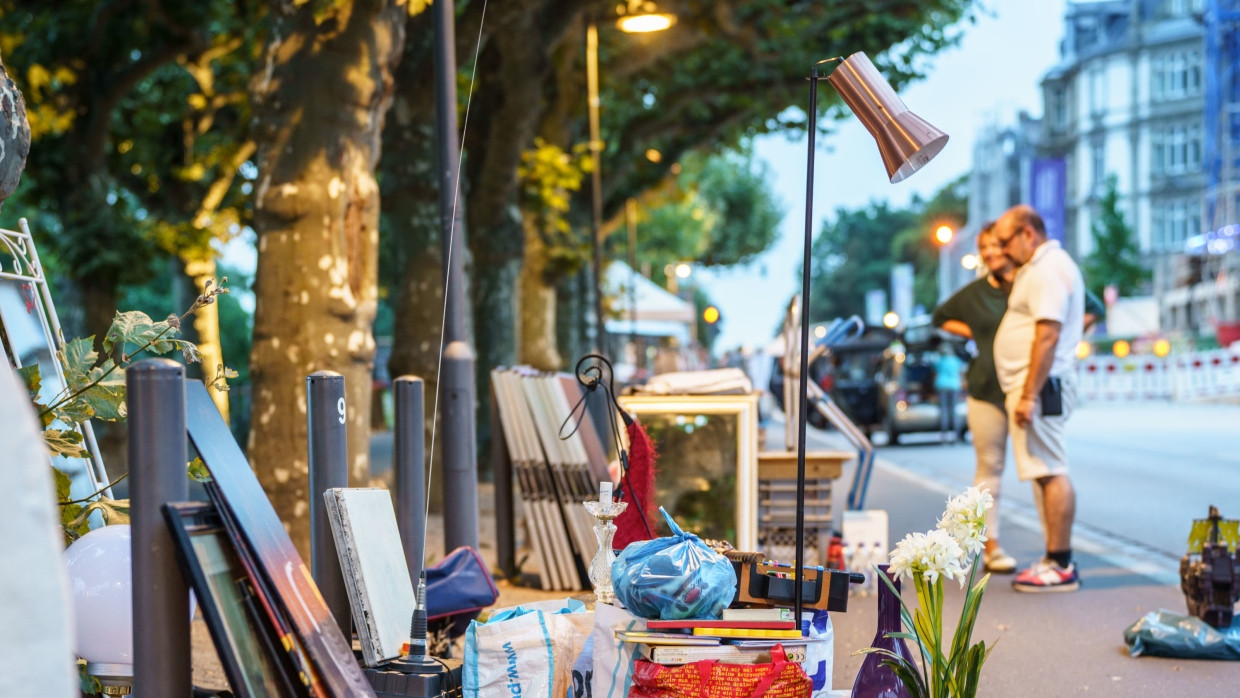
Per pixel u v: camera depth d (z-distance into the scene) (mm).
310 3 7102
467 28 12062
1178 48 85312
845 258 127312
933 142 3736
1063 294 7285
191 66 19672
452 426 6500
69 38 17609
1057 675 5250
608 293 29312
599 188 22016
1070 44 93438
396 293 11969
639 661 3359
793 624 3404
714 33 18703
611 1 15555
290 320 7184
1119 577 7945
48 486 1788
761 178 63750
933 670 3391
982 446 8148
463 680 3637
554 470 7391
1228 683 5055
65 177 18234
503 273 15562
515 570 7777
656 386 7336
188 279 21672
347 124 7293
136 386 2885
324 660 3068
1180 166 85438
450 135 6367
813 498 7770
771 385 20953
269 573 3045
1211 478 14656
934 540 3336
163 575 2875
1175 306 66188
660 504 7117
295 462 7156
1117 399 42969
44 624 1733
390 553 3947
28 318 4672
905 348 24672
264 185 7289
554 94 18828
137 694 2881
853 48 22250
